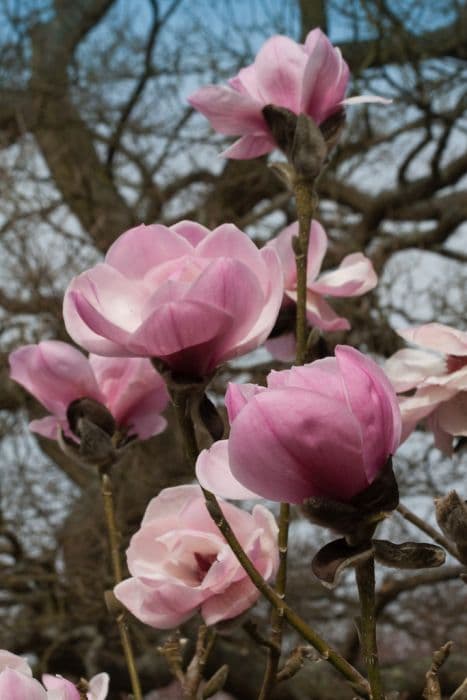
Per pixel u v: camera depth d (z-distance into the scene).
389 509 1.18
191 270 1.30
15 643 7.10
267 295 1.30
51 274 7.02
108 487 1.63
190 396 1.30
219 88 1.62
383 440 1.18
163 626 1.44
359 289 1.71
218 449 1.24
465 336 1.57
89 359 1.66
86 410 1.62
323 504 1.17
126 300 1.31
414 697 7.27
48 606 7.14
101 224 7.89
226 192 8.67
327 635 7.60
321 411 1.16
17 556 7.03
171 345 1.28
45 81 8.75
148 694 8.09
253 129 1.64
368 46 8.30
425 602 7.80
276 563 1.43
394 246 7.93
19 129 8.34
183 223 1.39
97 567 6.92
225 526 1.26
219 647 7.25
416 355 1.64
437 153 8.07
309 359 1.55
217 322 1.27
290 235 1.74
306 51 1.63
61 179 8.73
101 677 1.43
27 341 7.03
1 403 7.29
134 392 1.63
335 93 1.61
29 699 1.23
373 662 1.20
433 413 1.63
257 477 1.18
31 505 7.01
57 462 7.95
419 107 7.85
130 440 1.64
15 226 7.06
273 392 1.17
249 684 7.32
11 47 8.69
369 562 1.20
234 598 1.42
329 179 8.38
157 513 1.49
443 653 1.30
